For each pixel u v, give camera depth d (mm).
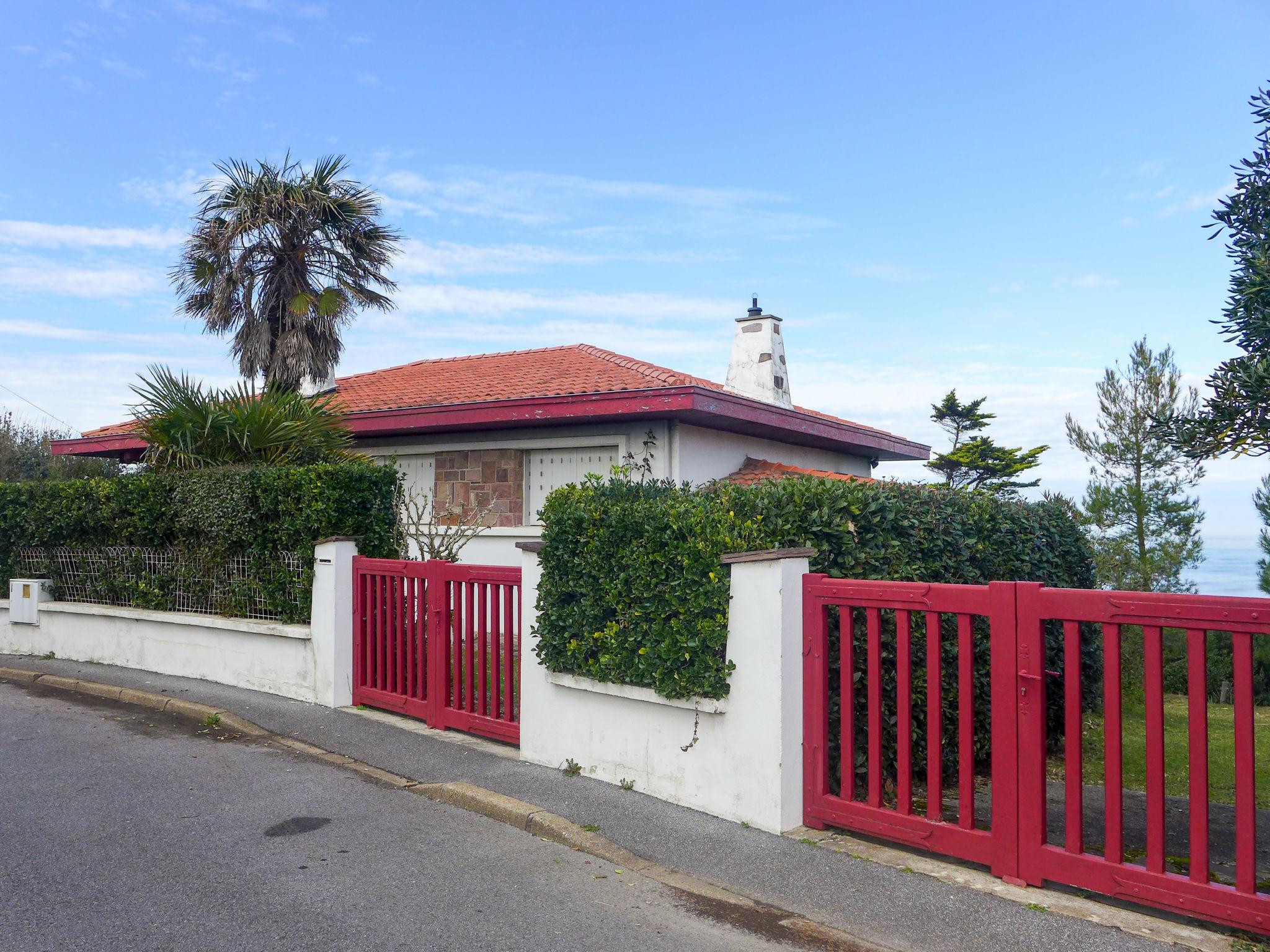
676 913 4508
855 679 5852
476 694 7773
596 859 5207
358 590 8945
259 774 6910
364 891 4750
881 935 4188
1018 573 8211
